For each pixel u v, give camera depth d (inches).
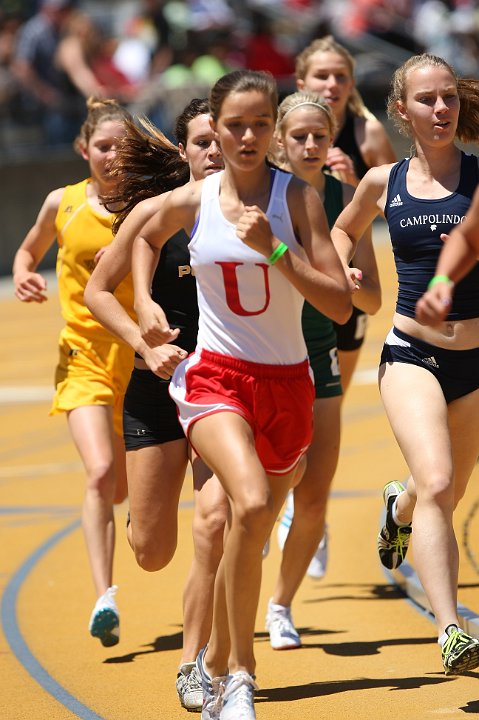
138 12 4168.3
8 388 1963.6
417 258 707.4
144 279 673.6
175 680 763.4
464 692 703.1
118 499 930.7
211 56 3280.0
